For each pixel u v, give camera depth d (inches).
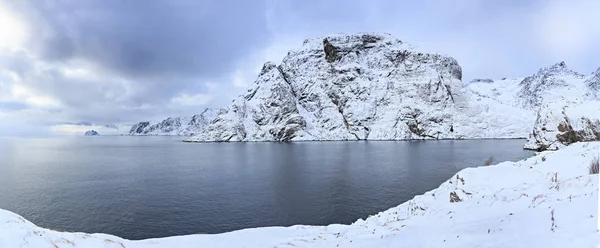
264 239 601.3
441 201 741.3
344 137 7391.7
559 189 456.1
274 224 1205.7
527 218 360.5
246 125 7687.0
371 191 1724.9
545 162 744.3
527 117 7810.0
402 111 7603.4
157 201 1582.2
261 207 1440.7
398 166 2706.7
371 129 7436.0
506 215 418.0
